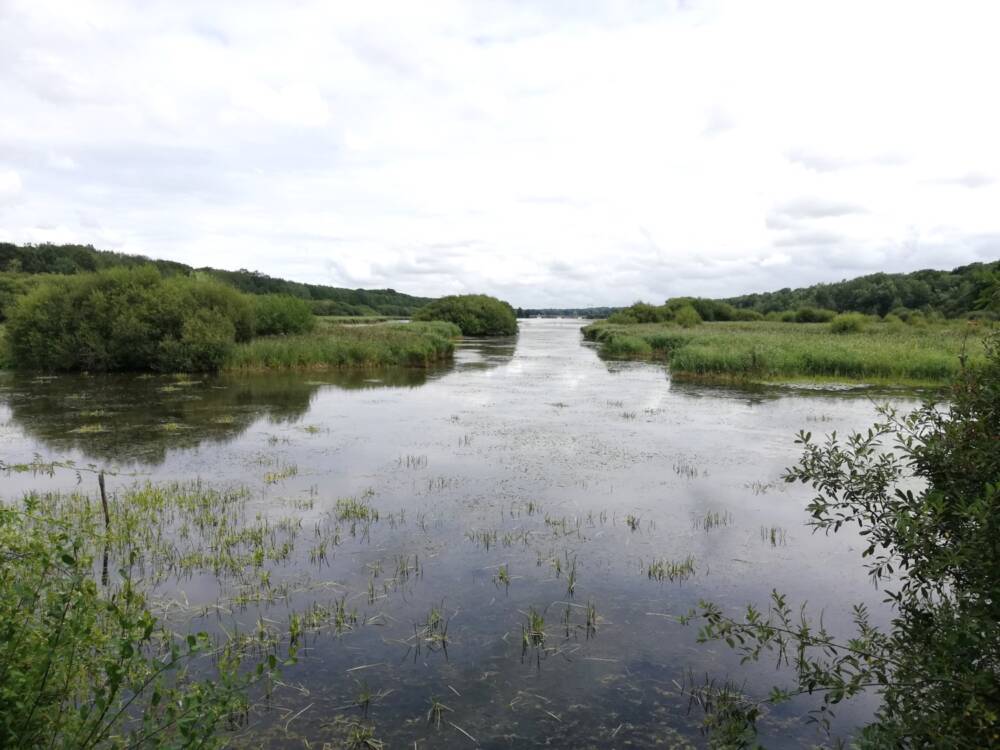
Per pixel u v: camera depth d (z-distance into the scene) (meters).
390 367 32.03
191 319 27.31
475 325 72.62
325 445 13.90
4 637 2.95
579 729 4.62
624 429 15.85
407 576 7.17
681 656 5.60
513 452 13.32
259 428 15.78
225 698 3.14
